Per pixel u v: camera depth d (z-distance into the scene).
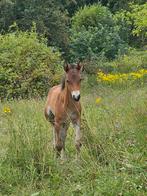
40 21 34.62
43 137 8.65
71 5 50.25
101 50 39.25
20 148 8.41
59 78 20.94
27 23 34.69
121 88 19.05
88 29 41.47
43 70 20.94
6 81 20.80
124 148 8.51
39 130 8.73
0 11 34.84
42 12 35.12
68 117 9.24
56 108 9.46
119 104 12.91
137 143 8.73
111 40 39.56
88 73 27.27
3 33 34.62
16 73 20.84
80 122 9.10
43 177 7.96
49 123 10.61
